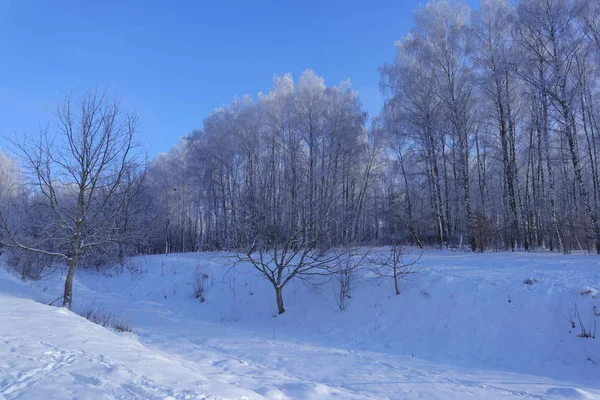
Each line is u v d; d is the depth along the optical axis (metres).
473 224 22.47
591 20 18.42
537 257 16.50
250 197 18.20
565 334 10.55
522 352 10.45
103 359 5.58
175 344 11.47
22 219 19.36
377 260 16.47
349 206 28.52
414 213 30.48
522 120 25.22
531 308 11.61
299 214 16.94
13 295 15.12
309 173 26.97
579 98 20.70
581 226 21.41
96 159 14.73
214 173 36.91
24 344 5.99
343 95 33.00
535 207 26.58
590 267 13.38
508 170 22.59
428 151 25.92
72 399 3.89
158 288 23.72
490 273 13.97
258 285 19.98
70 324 8.69
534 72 20.12
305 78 32.56
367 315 13.95
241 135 33.44
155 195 34.59
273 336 13.36
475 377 8.98
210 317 18.55
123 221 16.25
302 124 31.17
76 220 14.73
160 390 4.37
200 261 25.69
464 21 25.23
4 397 3.93
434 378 8.75
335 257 16.38
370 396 7.36
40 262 21.92
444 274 14.48
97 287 25.83
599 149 23.05
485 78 21.95
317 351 11.17
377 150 33.19
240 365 9.02
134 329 13.69
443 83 24.33
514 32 21.25
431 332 12.12
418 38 25.44
